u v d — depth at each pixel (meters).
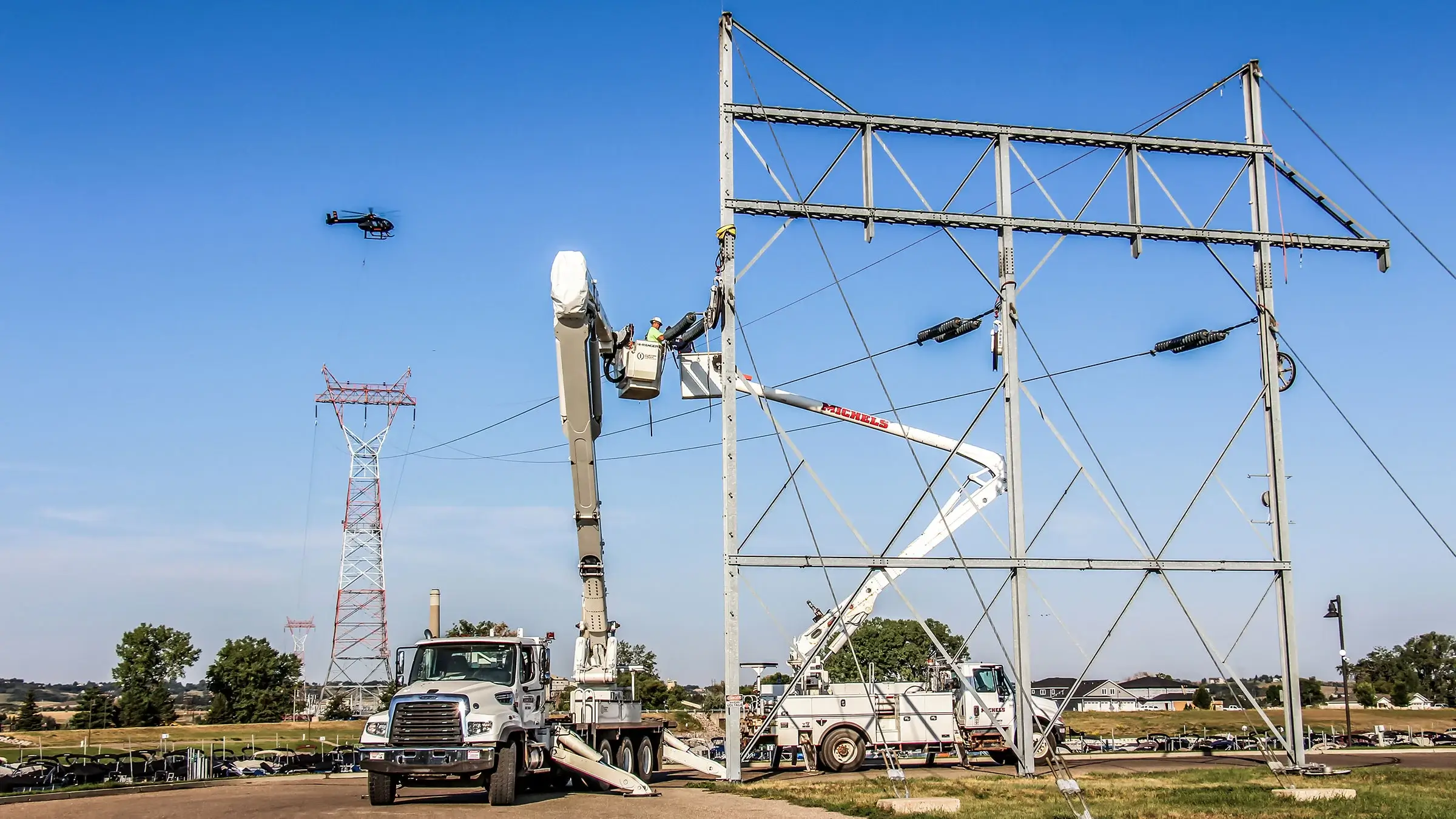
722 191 25.08
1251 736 43.50
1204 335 27.19
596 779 22.30
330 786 26.33
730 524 24.50
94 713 92.81
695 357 27.02
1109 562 25.33
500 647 21.42
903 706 29.22
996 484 32.84
